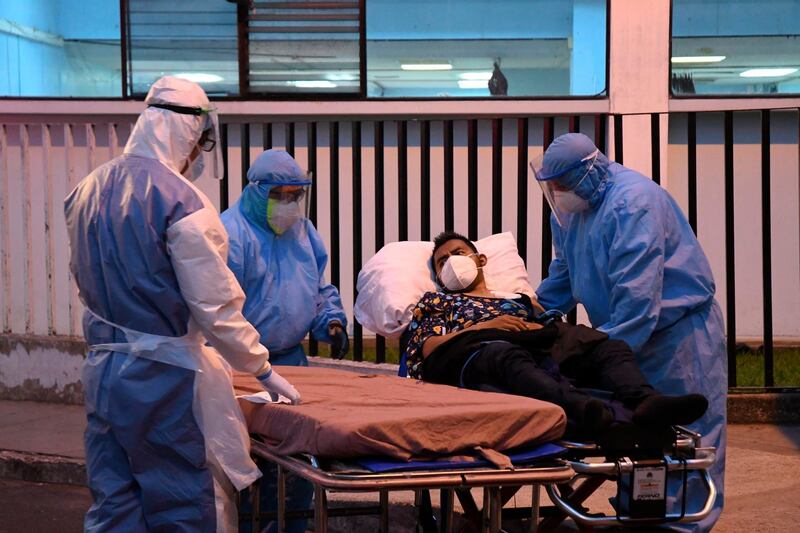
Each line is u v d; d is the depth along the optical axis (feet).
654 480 12.82
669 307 16.42
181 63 36.42
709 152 35.32
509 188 35.04
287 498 17.78
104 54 36.42
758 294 35.45
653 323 15.90
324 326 18.39
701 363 16.66
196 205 13.17
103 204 13.26
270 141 27.99
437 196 35.45
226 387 13.51
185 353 13.20
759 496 19.79
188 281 12.92
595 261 16.71
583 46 35.32
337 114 35.47
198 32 36.24
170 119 13.75
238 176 35.78
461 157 35.50
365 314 19.12
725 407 16.84
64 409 29.04
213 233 13.16
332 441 11.72
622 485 13.46
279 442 13.14
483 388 15.08
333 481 11.21
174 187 13.20
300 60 36.09
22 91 36.68
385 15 35.65
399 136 27.32
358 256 28.02
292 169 17.42
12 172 35.73
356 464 11.93
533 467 12.15
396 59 35.81
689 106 35.09
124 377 13.14
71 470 23.63
